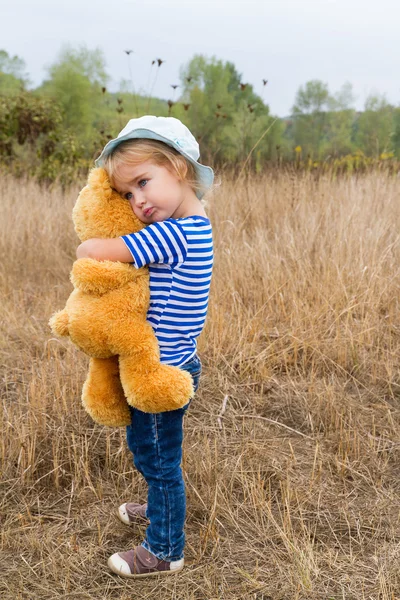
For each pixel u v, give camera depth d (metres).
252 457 3.13
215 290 4.86
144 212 2.10
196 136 8.35
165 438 2.24
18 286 5.72
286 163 8.22
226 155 8.06
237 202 6.48
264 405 3.67
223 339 4.16
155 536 2.34
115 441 3.22
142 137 2.07
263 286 4.82
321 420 3.46
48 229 6.75
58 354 4.14
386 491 2.92
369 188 6.43
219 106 8.48
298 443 3.31
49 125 11.13
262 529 2.63
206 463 2.99
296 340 4.14
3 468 2.99
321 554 2.50
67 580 2.34
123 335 2.07
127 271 2.06
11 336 4.54
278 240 5.54
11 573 2.41
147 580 2.36
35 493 2.90
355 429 3.29
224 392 3.74
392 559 2.46
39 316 4.93
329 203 6.03
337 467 3.04
